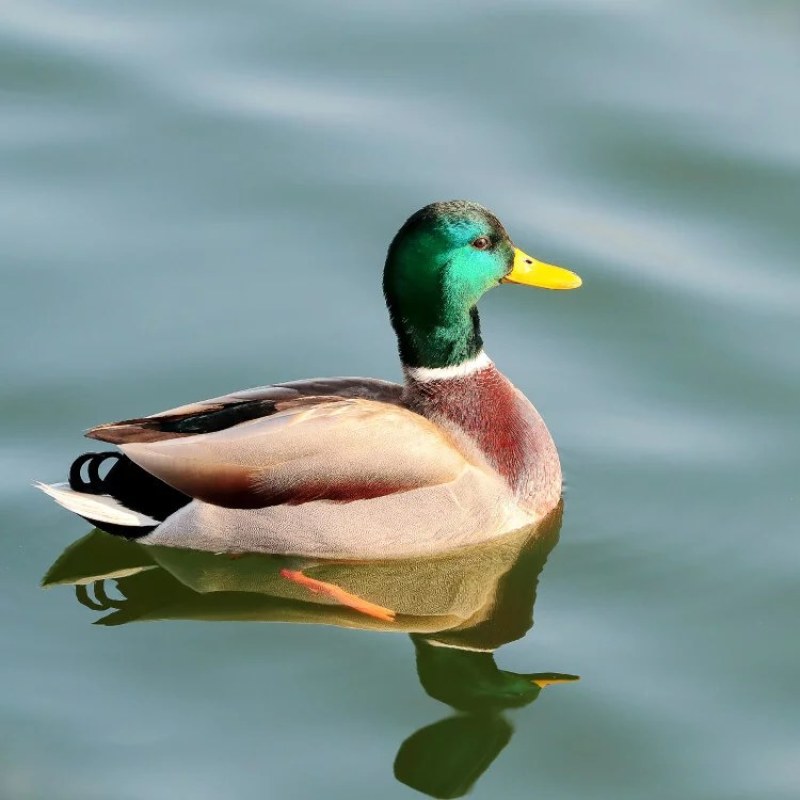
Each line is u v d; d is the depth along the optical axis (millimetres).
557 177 16922
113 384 14484
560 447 14078
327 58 18453
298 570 12836
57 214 16422
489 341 15344
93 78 18078
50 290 15500
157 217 16422
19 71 18141
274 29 18875
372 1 19109
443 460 12578
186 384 14516
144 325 15172
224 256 16000
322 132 17422
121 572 12938
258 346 15008
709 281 15773
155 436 12406
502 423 13031
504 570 13047
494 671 11812
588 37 18625
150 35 18766
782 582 12500
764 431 14141
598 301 15609
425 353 12945
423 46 18609
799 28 18703
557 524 13281
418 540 12672
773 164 16953
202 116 17609
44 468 13602
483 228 12703
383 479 12484
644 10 19000
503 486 12875
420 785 10602
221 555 12836
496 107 17750
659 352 15078
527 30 18781
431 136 17375
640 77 18016
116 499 12633
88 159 17109
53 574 12734
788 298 15562
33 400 14273
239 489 12453
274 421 12500
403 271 12773
